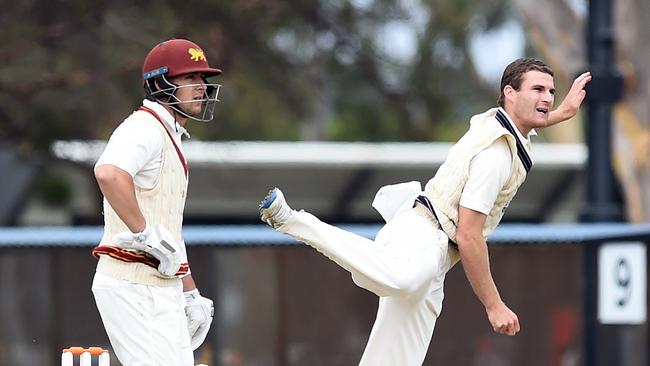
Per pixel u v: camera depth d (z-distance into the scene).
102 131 63.16
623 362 32.72
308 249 36.62
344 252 21.73
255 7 63.09
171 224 20.59
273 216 21.67
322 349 36.81
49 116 60.53
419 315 22.69
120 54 60.66
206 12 60.88
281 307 36.62
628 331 32.81
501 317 21.92
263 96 73.31
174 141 20.64
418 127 80.75
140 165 19.94
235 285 36.34
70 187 68.06
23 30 59.19
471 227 21.73
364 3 71.06
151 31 60.66
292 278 36.62
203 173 61.88
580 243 34.69
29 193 68.19
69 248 36.59
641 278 31.69
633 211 53.94
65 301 36.69
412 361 22.88
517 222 64.12
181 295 20.88
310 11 67.44
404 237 22.08
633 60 53.47
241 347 36.47
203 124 63.97
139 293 20.31
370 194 62.69
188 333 20.94
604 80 39.97
